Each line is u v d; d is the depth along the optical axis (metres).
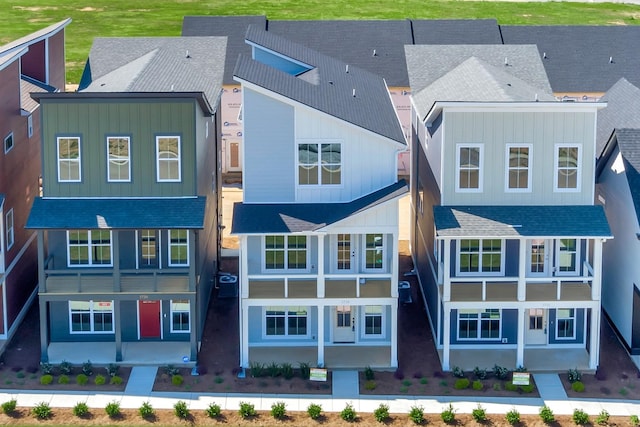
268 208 35.84
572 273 36.72
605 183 39.66
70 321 37.06
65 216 34.78
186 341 37.31
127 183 35.62
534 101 35.03
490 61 43.72
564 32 61.28
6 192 37.97
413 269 44.34
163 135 35.28
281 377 35.12
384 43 60.06
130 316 37.03
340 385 34.69
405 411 33.00
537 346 37.22
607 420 32.41
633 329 36.47
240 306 35.16
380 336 37.53
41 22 90.50
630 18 95.44
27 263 40.44
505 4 100.94
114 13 94.50
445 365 35.50
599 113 42.94
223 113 56.62
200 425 32.06
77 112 35.09
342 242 36.34
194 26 61.31
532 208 35.50
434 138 37.47
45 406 32.41
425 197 40.31
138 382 34.56
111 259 36.62
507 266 36.47
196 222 34.69
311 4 100.12
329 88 38.78
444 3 101.19
